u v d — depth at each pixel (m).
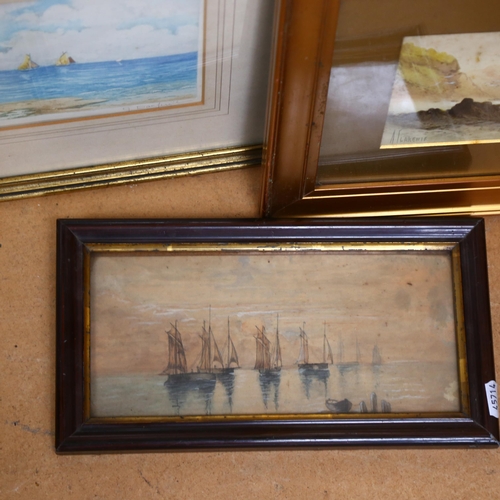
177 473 0.82
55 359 0.82
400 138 0.71
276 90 0.65
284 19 0.59
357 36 0.62
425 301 0.80
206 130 0.77
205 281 0.80
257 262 0.80
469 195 0.79
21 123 0.73
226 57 0.69
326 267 0.80
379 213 0.81
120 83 0.69
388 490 0.83
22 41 0.64
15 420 0.82
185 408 0.78
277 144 0.70
